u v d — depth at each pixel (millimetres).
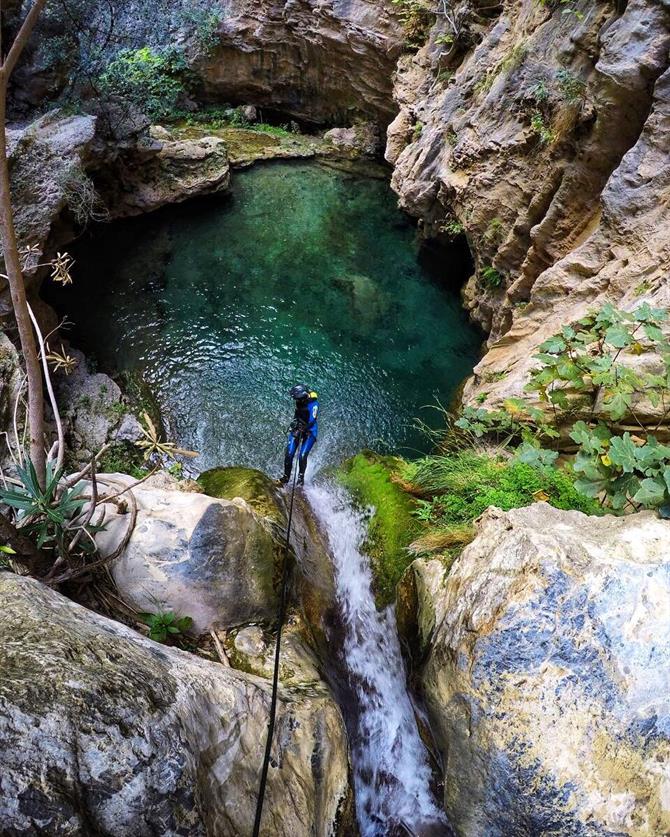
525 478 5695
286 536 5848
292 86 17812
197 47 17281
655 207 7090
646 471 4215
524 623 3557
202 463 8797
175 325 11172
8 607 3117
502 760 3398
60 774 2355
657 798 3102
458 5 12469
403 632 5117
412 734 4801
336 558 6398
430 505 6219
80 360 10133
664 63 7180
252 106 18359
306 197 15219
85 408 9281
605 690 3352
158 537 4551
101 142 12219
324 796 3670
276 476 8578
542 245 9031
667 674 3297
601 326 5516
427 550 5406
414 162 12984
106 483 5012
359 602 5832
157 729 2725
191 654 3896
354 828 3859
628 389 5316
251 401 9734
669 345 5207
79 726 2518
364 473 7367
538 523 4176
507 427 7027
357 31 15273
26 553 4215
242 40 17109
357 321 11359
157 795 2543
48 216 9695
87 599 4480
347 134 17375
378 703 5172
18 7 11516
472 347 10875
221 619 4613
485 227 10594
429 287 12320
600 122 7922
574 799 3213
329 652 5281
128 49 14562
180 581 4496
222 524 4699
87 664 2844
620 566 3586
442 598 4441
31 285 9586
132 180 13742
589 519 4242
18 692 2502
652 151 7176
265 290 12070
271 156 16500
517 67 9789
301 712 3902
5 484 4625
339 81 16891
